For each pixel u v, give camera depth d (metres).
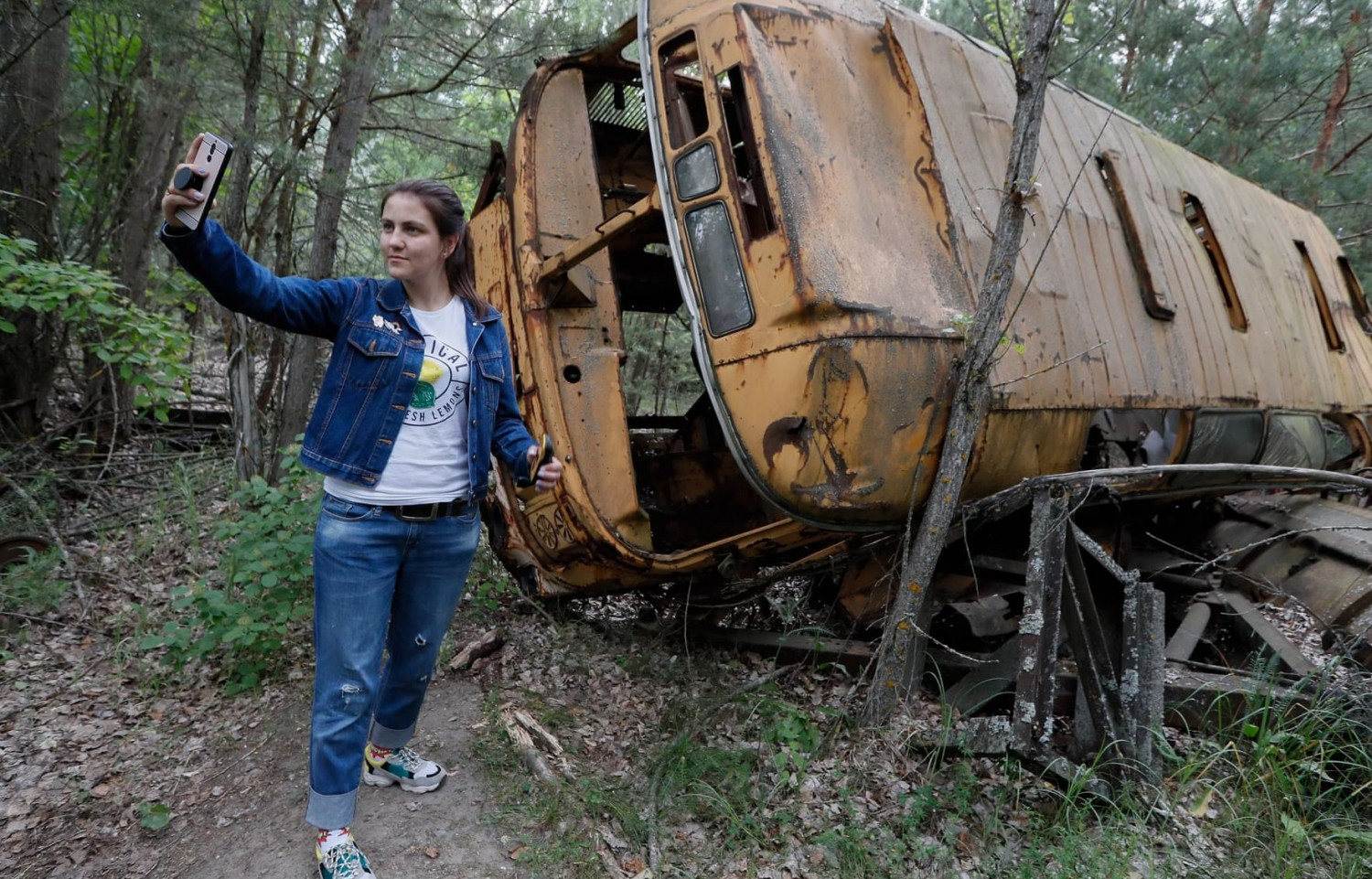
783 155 3.24
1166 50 10.42
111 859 2.73
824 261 3.17
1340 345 6.87
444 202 2.29
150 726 3.50
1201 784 3.18
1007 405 3.40
